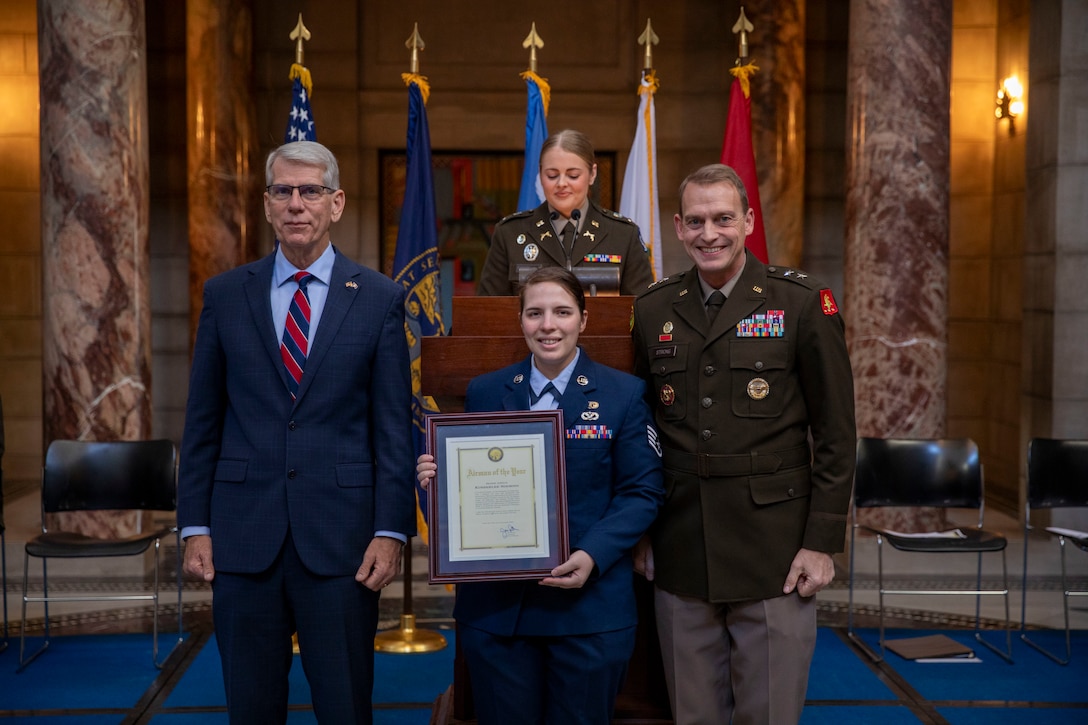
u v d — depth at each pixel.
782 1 8.69
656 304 3.14
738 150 6.13
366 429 3.01
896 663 5.10
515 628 2.85
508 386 2.99
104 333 6.58
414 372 5.40
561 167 4.17
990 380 9.55
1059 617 5.90
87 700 4.55
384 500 2.94
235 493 2.91
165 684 4.75
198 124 8.67
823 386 2.96
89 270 6.55
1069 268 7.47
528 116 5.84
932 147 6.89
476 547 2.77
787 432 2.98
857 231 7.03
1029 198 7.91
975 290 9.65
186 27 9.08
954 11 9.46
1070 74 7.42
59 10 6.51
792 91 8.73
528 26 9.48
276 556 2.88
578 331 2.91
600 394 2.94
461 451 2.80
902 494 5.53
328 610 2.90
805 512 2.99
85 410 6.57
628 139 9.55
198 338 3.01
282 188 2.87
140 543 5.03
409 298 5.48
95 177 6.53
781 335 2.96
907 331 6.92
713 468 2.95
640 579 3.30
